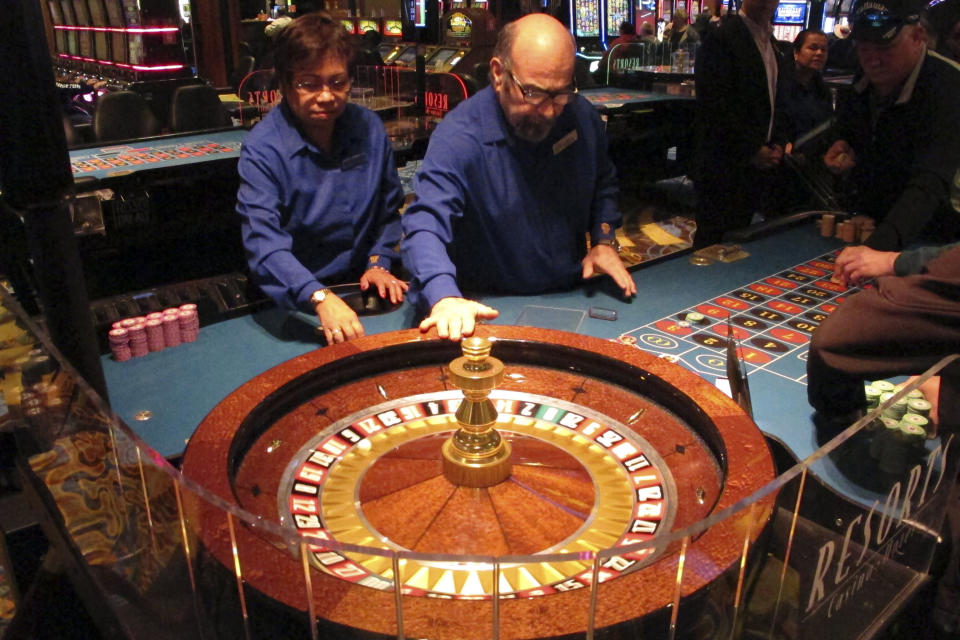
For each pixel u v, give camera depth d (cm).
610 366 176
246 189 262
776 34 1352
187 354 218
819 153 412
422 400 172
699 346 226
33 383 130
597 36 1460
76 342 135
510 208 254
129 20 931
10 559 147
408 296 246
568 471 145
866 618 131
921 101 266
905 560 137
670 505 135
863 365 156
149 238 446
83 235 412
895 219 258
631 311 251
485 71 774
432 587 112
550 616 100
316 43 246
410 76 711
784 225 344
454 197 244
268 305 253
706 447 150
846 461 113
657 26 1495
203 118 625
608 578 108
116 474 103
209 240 481
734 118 450
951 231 298
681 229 477
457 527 130
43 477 133
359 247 291
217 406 154
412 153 555
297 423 161
